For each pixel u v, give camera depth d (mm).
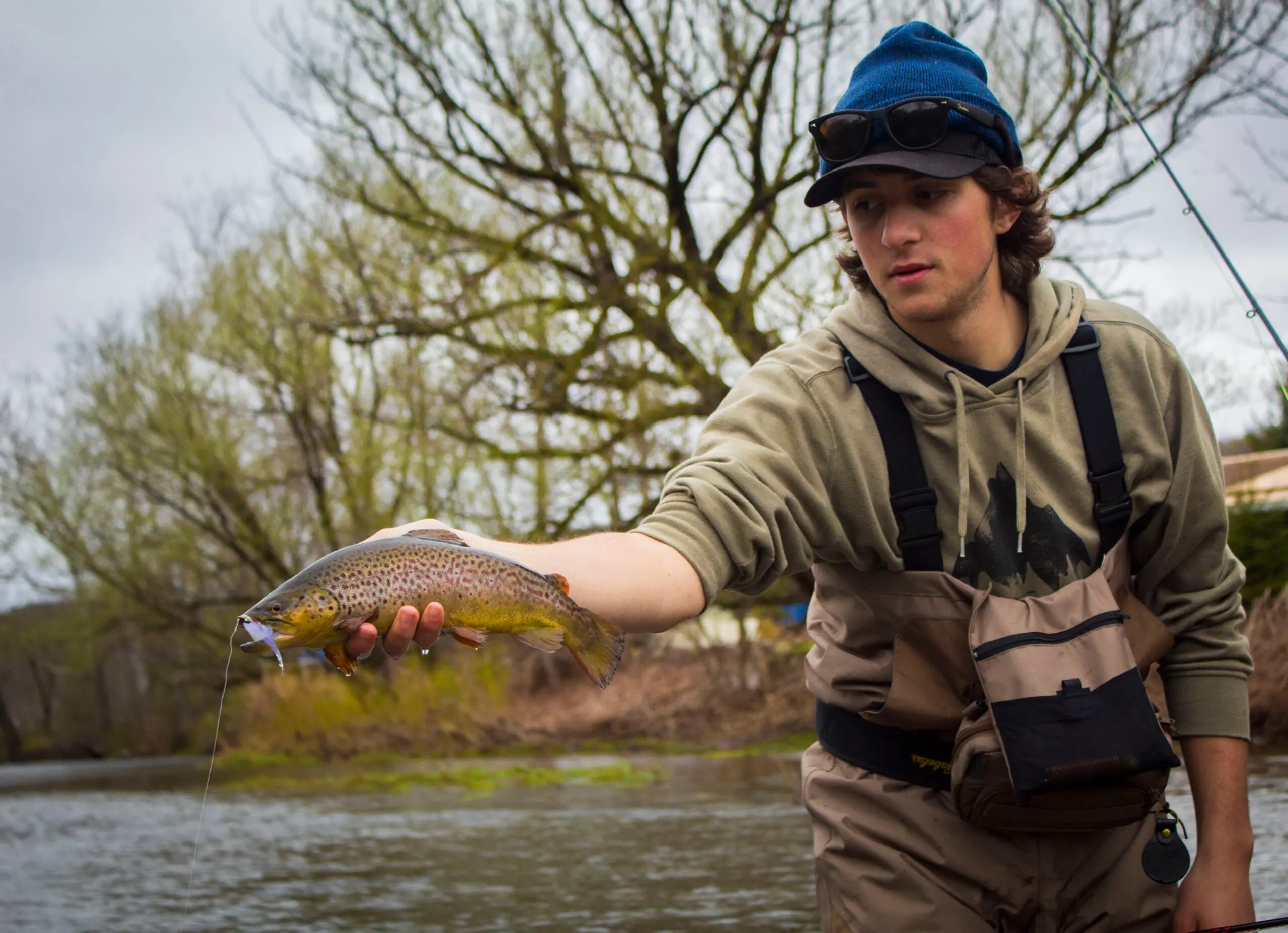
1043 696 2121
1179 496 2332
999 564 2271
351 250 16594
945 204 2176
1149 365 2326
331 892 6207
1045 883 2307
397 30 15492
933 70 2193
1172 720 2482
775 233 15047
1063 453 2281
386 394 19078
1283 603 10258
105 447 27891
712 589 1962
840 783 2408
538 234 15977
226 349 23438
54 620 36438
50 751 40062
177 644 34000
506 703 20250
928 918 2301
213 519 27766
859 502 2252
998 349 2311
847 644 2406
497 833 8352
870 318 2314
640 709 19078
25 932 5402
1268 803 5988
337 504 24312
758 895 5484
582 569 1834
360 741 19688
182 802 13383
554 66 15398
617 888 5875
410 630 1622
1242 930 2281
